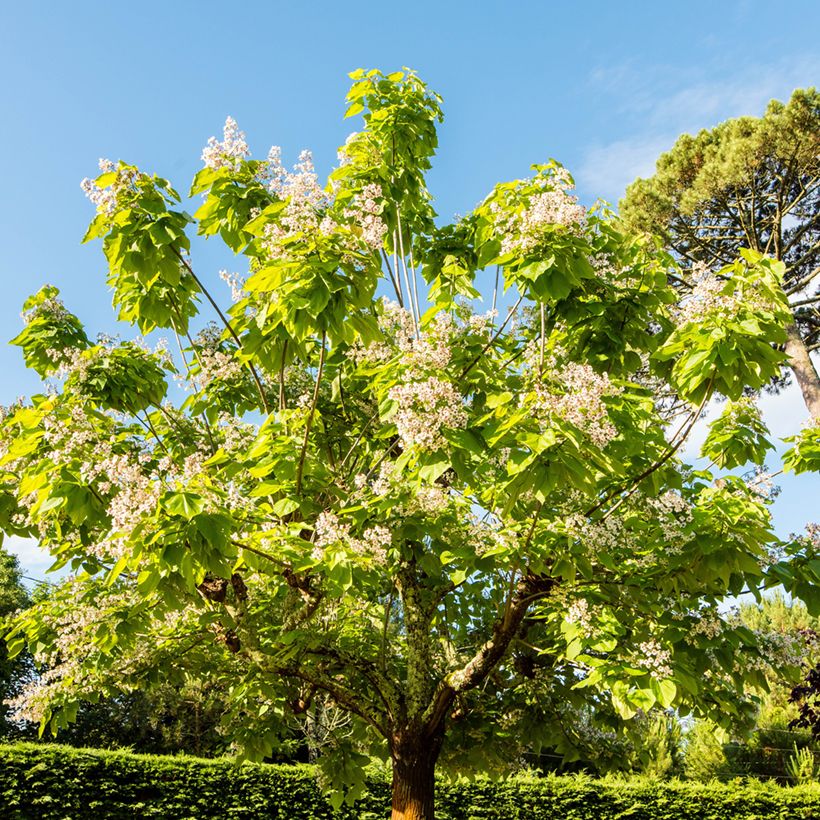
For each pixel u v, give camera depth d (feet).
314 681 18.47
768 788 50.42
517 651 21.27
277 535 14.30
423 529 15.14
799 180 47.14
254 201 15.57
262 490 15.02
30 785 35.94
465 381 17.02
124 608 17.46
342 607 19.81
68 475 13.32
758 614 55.77
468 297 18.99
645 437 15.26
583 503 15.92
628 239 17.44
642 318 16.58
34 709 19.03
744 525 14.11
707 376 13.83
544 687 21.21
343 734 23.76
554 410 12.54
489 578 19.76
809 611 14.90
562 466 12.37
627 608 16.12
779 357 13.56
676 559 15.11
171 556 11.82
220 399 18.99
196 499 12.01
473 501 17.12
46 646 19.17
